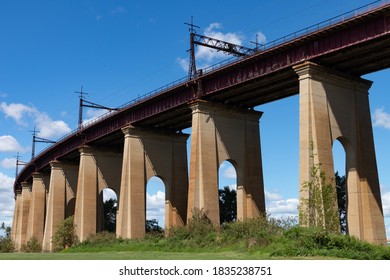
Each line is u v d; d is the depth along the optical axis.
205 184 61.41
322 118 49.84
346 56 50.16
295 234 41.00
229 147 65.50
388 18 45.06
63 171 101.12
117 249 64.25
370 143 54.34
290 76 55.59
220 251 48.09
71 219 85.56
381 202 52.97
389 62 51.75
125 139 76.19
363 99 55.25
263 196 67.31
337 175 88.75
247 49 70.94
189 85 65.06
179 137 80.31
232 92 62.22
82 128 90.12
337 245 38.44
